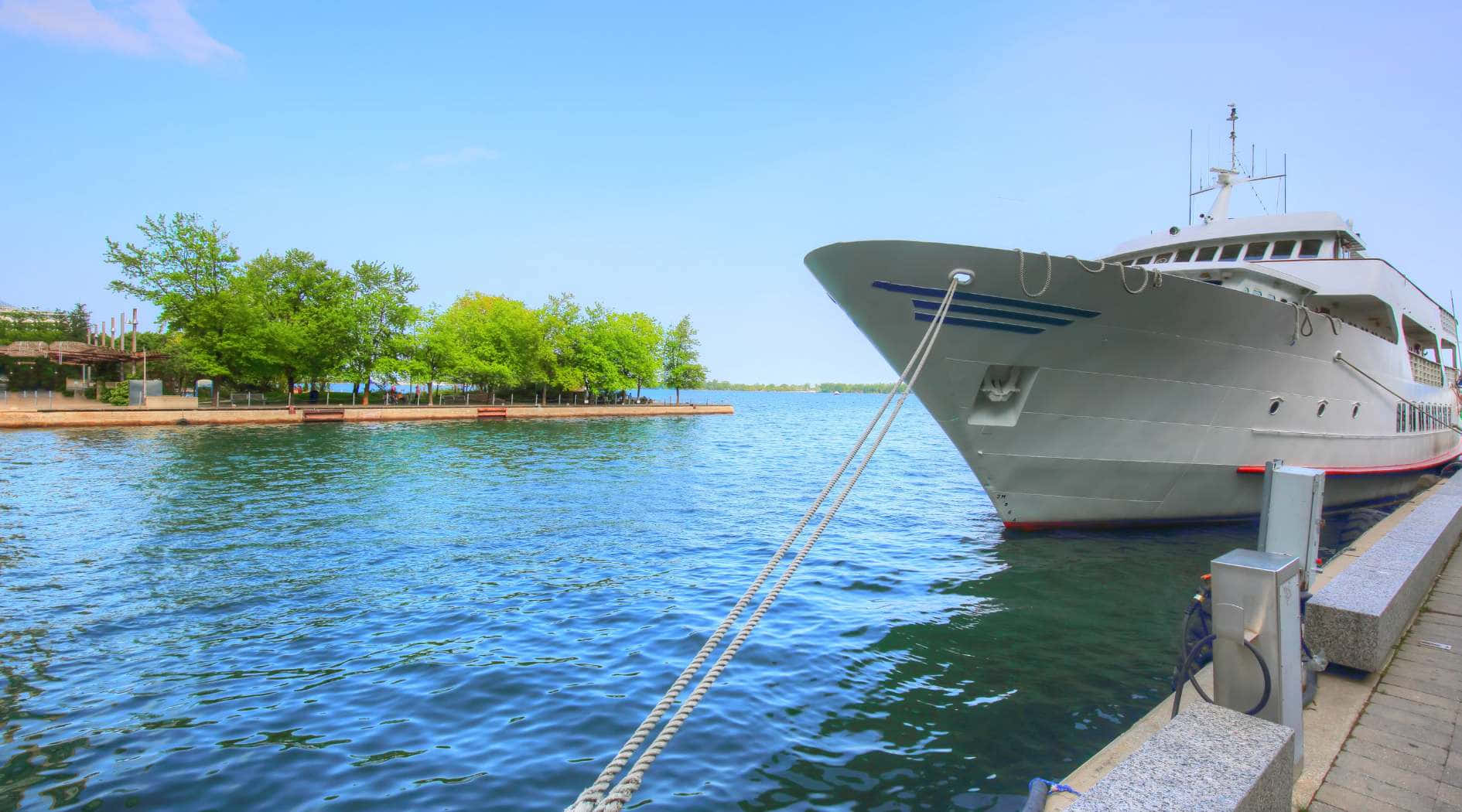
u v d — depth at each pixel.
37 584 10.88
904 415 110.00
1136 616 9.44
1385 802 3.74
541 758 5.72
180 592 10.52
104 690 7.08
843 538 14.76
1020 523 13.56
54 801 5.11
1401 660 5.61
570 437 44.41
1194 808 2.72
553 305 72.56
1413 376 20.06
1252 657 3.76
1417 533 7.79
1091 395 11.88
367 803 5.10
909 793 5.19
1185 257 16.97
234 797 5.16
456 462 28.23
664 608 9.78
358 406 51.22
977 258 10.09
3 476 22.47
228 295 47.91
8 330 67.88
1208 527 14.49
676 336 92.88
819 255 10.59
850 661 7.81
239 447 32.38
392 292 56.75
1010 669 7.59
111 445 32.19
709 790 5.24
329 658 7.92
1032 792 4.01
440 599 10.18
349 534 14.70
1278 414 13.82
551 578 11.36
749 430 59.12
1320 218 15.14
